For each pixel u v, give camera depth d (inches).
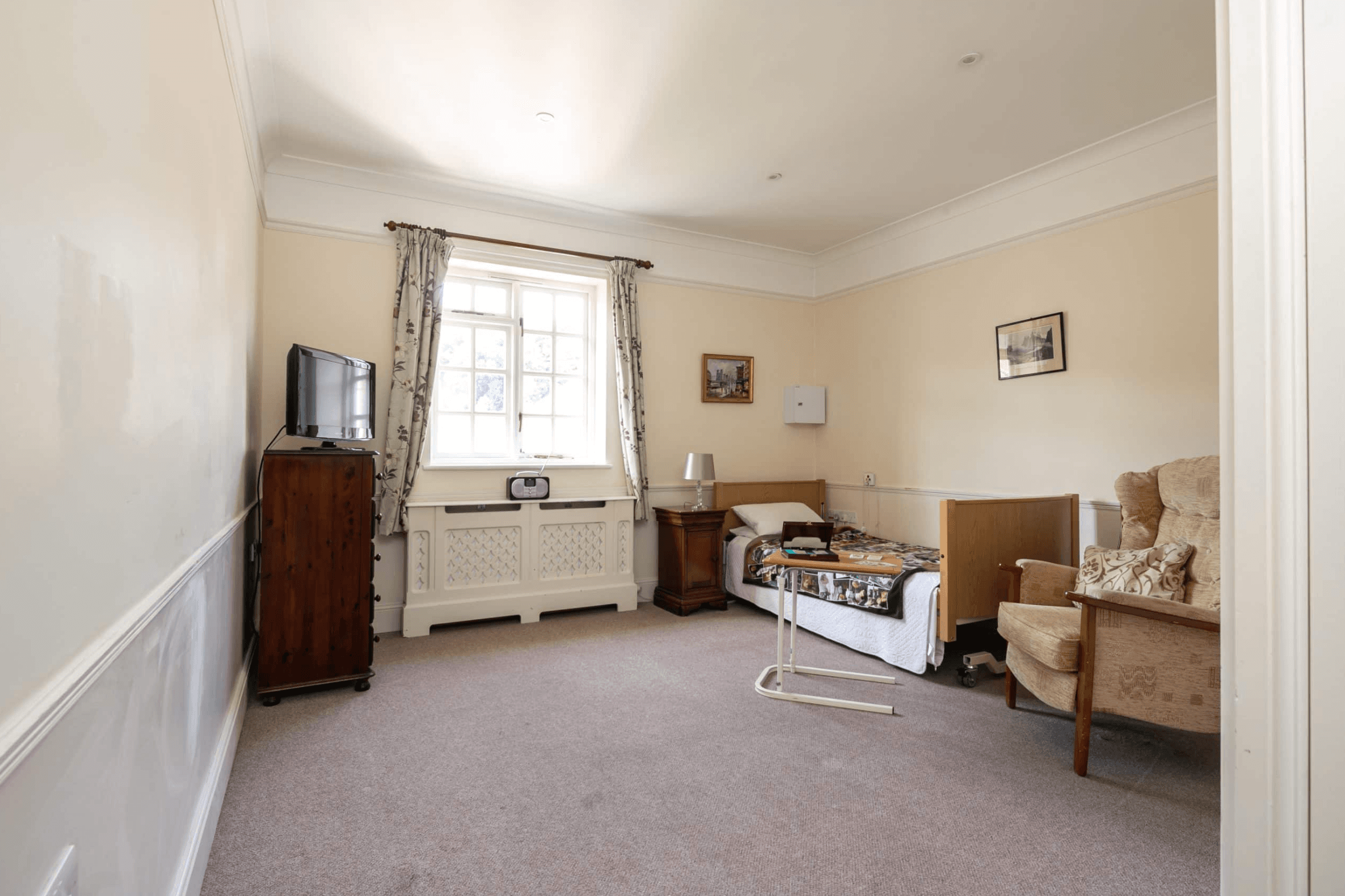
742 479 225.3
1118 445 148.5
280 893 69.5
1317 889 27.7
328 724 113.2
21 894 29.9
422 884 71.3
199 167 72.9
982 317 179.5
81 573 38.1
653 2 102.4
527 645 159.6
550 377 199.9
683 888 71.1
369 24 107.6
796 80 124.1
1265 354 29.3
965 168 162.2
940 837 80.9
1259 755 29.3
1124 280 147.3
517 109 135.0
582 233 196.9
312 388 128.3
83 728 37.9
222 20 86.5
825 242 221.5
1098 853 77.9
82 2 38.2
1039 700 127.0
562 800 88.7
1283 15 28.9
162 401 56.8
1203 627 89.1
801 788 92.4
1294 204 28.6
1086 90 126.8
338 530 128.4
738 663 147.0
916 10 104.0
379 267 171.0
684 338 214.8
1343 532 27.3
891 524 207.3
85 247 38.9
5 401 28.9
